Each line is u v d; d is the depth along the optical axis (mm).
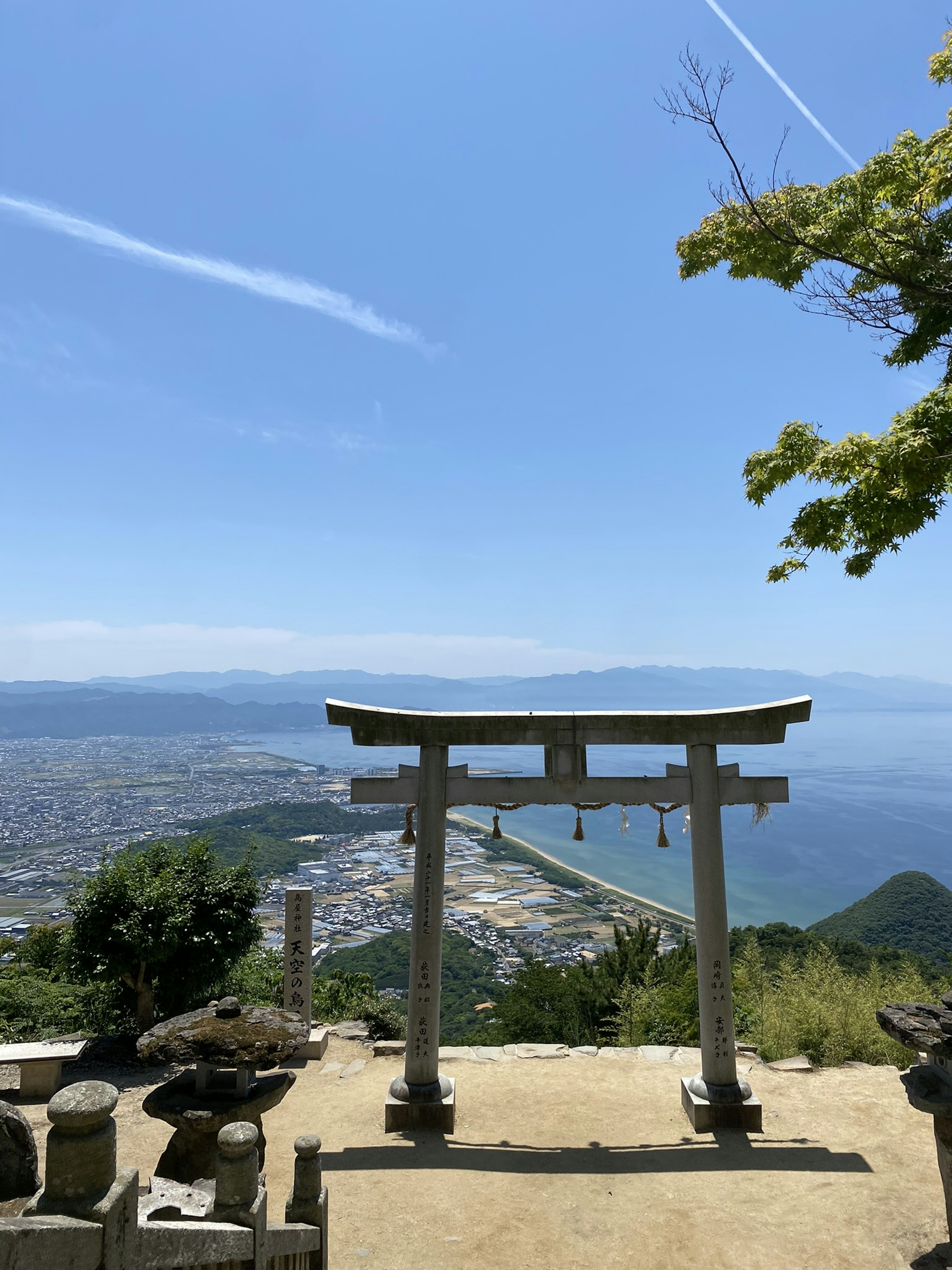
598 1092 8617
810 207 7348
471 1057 9742
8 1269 1850
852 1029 10461
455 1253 5652
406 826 8312
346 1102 8555
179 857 11586
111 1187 2326
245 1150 3408
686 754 8258
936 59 6633
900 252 6734
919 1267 5348
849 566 7145
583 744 8180
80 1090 2352
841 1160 6984
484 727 8219
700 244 8070
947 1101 5184
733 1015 8078
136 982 10648
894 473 6070
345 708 8180
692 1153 7152
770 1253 5598
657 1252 5648
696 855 8031
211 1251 2938
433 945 8023
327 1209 4406
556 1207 6270
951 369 6852
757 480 7477
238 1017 5598
